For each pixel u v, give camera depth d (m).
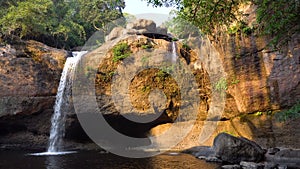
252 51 12.38
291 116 9.47
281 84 11.70
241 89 12.90
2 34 16.67
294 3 7.84
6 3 20.38
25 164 10.44
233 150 10.63
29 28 18.30
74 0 26.22
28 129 16.20
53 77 16.52
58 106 16.39
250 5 11.92
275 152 10.76
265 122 12.27
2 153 13.55
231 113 13.95
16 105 15.35
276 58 11.73
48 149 15.19
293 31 9.24
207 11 8.70
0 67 15.34
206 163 10.62
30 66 15.95
